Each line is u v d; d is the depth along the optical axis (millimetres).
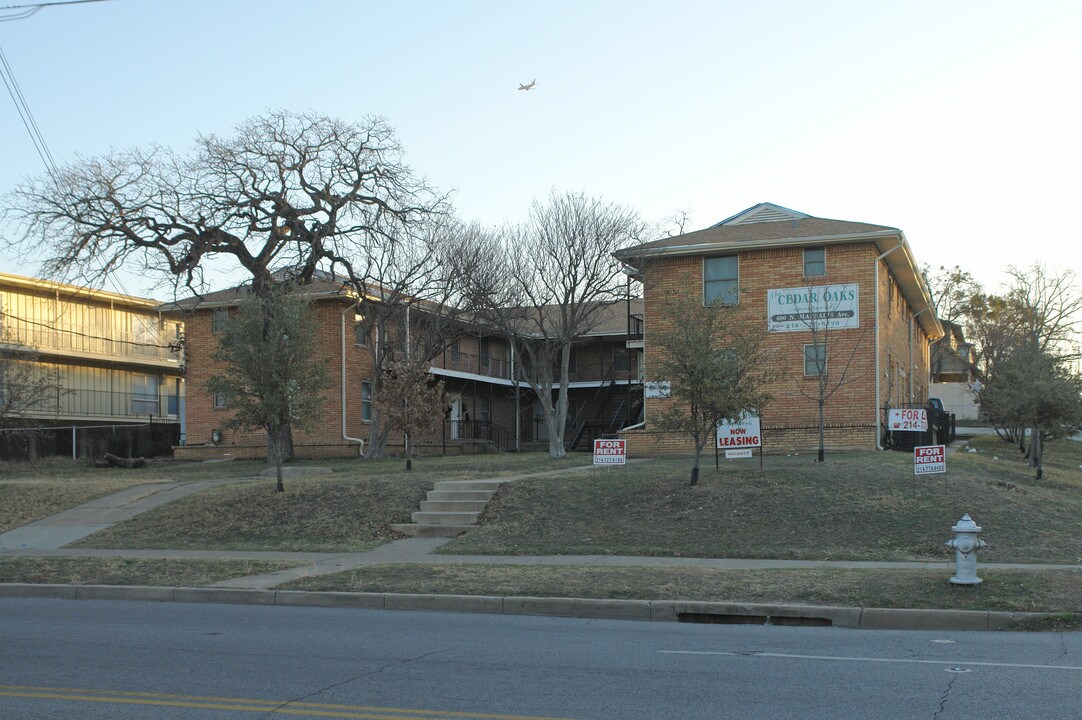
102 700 7129
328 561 15438
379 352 31625
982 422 46406
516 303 29031
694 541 15891
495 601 11797
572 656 8781
